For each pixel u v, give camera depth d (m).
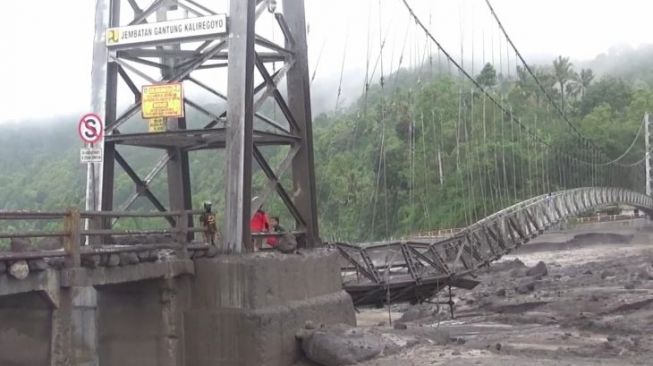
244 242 12.48
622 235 64.88
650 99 120.50
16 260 8.91
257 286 11.76
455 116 59.97
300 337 12.36
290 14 14.75
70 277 9.65
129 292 12.07
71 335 9.84
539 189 58.22
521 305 23.03
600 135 103.62
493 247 24.45
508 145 60.06
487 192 55.72
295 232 14.18
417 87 60.72
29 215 9.16
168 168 14.92
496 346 13.54
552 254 56.78
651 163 97.38
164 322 11.83
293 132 14.55
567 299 23.12
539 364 11.76
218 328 11.76
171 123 14.75
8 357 10.15
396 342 12.81
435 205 55.12
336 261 14.45
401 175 55.12
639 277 30.22
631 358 12.77
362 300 18.36
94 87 13.70
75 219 9.79
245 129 12.61
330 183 54.34
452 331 18.48
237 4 12.75
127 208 13.99
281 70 14.24
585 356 13.05
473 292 29.45
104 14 13.76
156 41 13.28
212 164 44.91
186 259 11.97
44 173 84.94
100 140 12.47
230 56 12.67
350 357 11.89
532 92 77.38
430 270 20.02
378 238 51.38
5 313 10.18
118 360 12.10
